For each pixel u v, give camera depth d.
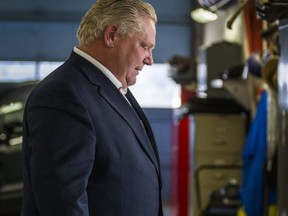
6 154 4.80
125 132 2.05
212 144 6.07
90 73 2.06
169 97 10.97
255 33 5.46
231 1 3.22
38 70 10.73
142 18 2.05
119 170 2.00
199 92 7.17
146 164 2.10
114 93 2.09
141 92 11.00
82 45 2.11
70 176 1.87
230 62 6.54
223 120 6.06
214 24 8.29
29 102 2.00
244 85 5.67
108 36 2.04
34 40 10.70
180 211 6.73
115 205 1.99
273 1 2.75
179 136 6.70
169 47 10.68
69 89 1.96
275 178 4.28
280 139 3.02
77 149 1.89
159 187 2.19
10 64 10.73
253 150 4.56
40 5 10.62
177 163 6.94
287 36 2.83
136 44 2.06
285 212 2.85
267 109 4.50
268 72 3.98
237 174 5.96
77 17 10.68
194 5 10.18
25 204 2.04
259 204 4.39
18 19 10.60
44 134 1.89
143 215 2.05
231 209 5.47
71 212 1.85
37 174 1.88
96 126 1.98
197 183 5.78
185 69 7.85
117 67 2.08
